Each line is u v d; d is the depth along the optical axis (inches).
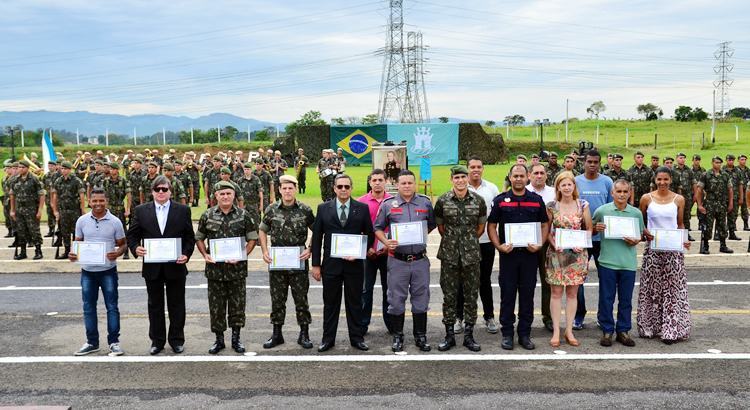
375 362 274.2
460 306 320.5
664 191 307.7
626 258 294.5
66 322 345.1
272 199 717.9
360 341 294.4
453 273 290.4
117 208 547.5
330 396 236.1
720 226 522.6
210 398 235.1
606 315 296.8
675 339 296.8
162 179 286.8
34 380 255.9
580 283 293.1
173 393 240.7
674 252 299.7
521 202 291.7
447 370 263.0
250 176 631.2
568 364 269.3
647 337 306.3
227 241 284.7
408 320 348.8
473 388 242.8
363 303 318.3
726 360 272.8
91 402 233.0
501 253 293.4
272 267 290.4
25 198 518.9
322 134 1670.8
